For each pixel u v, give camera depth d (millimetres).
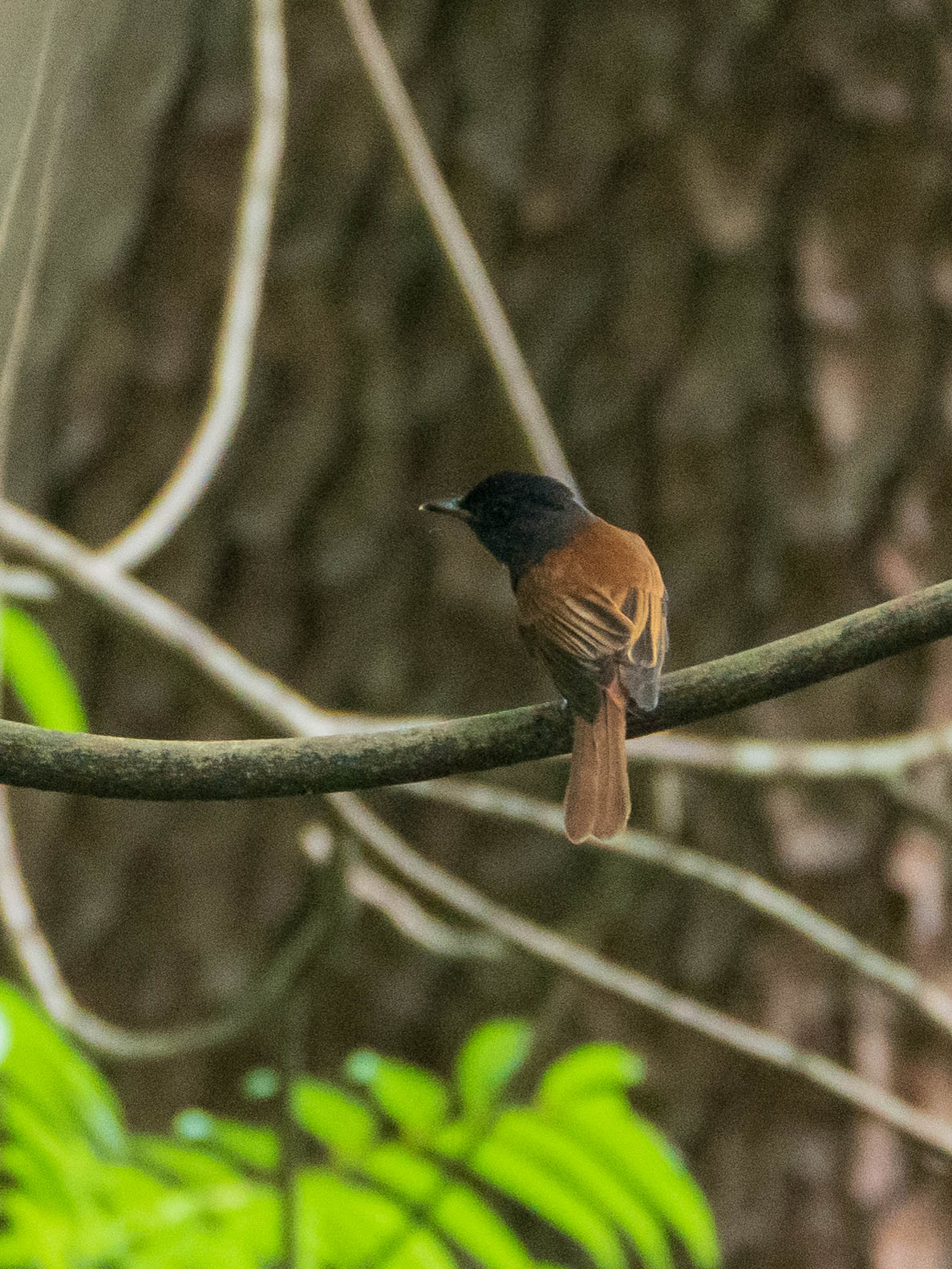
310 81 11148
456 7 11203
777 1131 10438
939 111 10891
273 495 10938
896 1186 10523
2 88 6691
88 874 10898
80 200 11500
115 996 10773
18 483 11453
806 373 10656
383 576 10820
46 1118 6824
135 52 11547
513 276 10922
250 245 8586
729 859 10633
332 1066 10516
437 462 10828
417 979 10547
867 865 10648
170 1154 7359
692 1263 10297
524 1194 7453
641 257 10828
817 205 10828
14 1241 6500
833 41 10883
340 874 8133
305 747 5148
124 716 10906
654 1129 10453
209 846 10805
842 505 10586
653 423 10711
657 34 10953
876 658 5207
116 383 11297
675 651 10609
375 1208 7312
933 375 10797
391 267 10992
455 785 10211
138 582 10969
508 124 11039
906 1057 10617
